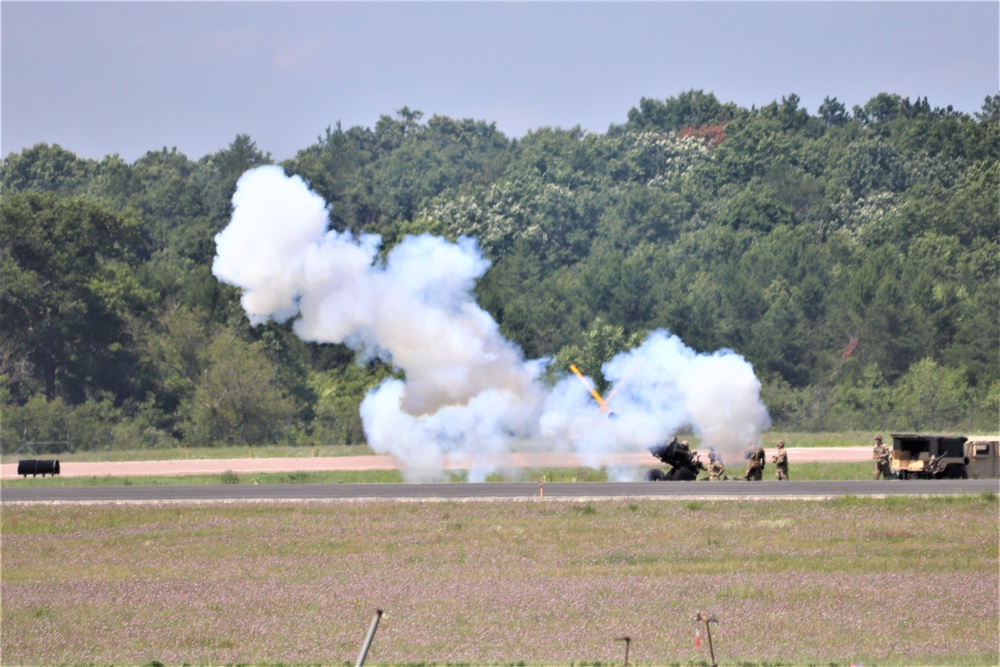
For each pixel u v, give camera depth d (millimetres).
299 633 90375
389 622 93438
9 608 99188
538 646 86125
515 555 122438
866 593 103312
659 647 85562
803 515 146125
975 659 82812
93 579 111688
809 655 83750
